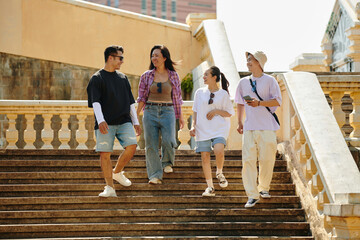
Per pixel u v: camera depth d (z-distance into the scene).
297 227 6.66
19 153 7.86
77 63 14.33
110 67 6.97
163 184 7.26
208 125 7.20
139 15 14.68
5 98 13.66
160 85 7.35
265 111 6.92
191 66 14.59
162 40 14.68
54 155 7.90
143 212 6.77
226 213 6.84
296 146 7.38
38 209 6.86
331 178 6.16
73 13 14.37
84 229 6.53
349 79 7.70
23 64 13.88
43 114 8.98
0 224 6.60
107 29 14.56
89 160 7.68
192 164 7.75
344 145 6.58
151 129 7.29
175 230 6.61
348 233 5.52
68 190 7.17
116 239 6.30
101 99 6.93
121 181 7.16
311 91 7.38
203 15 14.66
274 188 7.34
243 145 6.98
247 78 7.13
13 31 13.77
